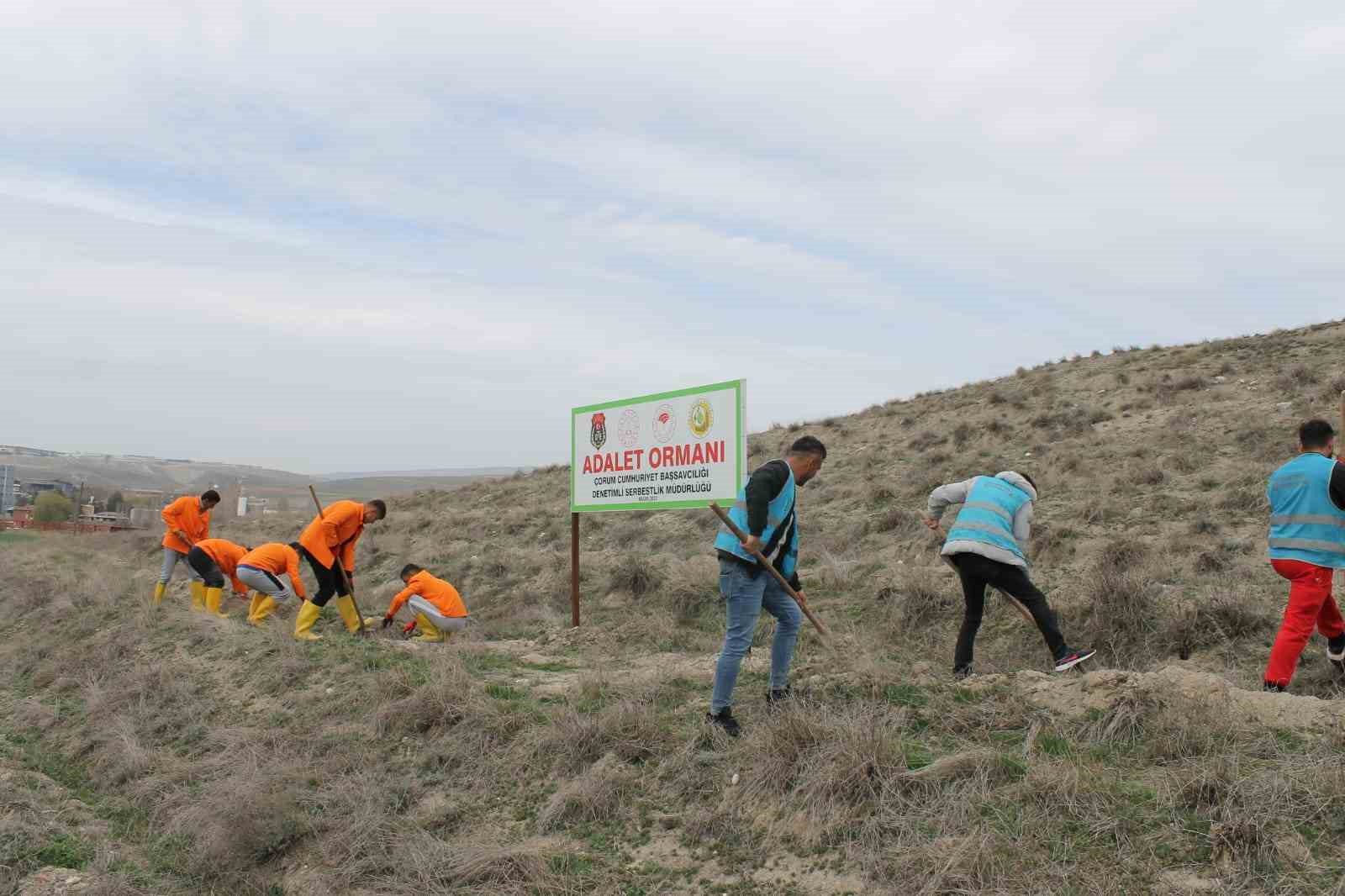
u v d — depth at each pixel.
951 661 7.48
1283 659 5.62
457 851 5.05
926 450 16.86
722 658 5.64
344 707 7.25
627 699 6.20
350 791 5.84
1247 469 10.95
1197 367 17.98
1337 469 5.54
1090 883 3.69
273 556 10.42
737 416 8.62
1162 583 8.08
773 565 5.79
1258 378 16.16
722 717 5.64
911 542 10.96
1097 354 24.09
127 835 6.25
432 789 5.88
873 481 14.96
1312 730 4.47
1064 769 4.38
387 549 16.78
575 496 10.47
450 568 14.16
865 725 5.00
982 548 6.13
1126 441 13.92
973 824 4.19
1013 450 14.89
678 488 9.22
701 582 10.45
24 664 11.03
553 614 10.91
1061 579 8.80
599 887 4.58
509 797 5.61
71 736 8.23
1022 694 5.41
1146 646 7.12
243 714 7.77
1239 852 3.66
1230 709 4.72
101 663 9.86
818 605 9.42
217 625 10.05
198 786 6.49
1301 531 5.63
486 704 6.57
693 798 5.09
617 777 5.36
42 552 20.47
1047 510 11.12
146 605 11.52
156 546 20.81
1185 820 3.94
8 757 7.95
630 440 9.79
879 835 4.34
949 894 3.84
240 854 5.48
